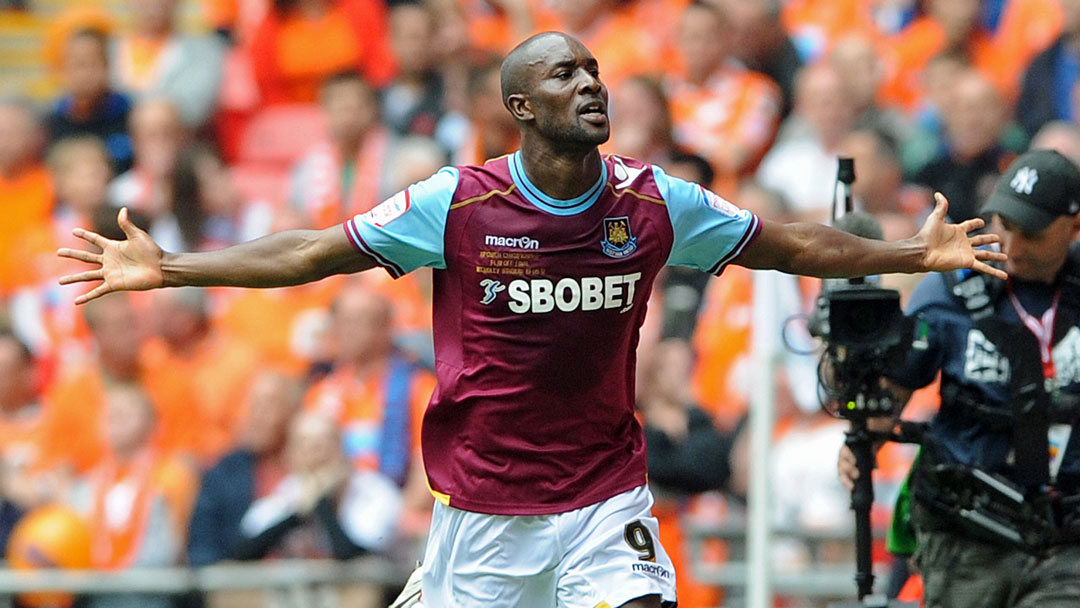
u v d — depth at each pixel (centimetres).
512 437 1770
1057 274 2027
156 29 4394
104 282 1742
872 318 2006
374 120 3931
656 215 1730
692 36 3878
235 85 4388
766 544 2772
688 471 2861
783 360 2873
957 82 3766
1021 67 3903
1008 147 3641
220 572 2966
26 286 3931
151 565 3150
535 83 1684
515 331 1738
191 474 3228
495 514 1789
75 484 3341
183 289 3544
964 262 1761
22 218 4022
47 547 3130
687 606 2914
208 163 4031
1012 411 2002
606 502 1786
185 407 3456
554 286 1722
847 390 2038
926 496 2064
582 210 1716
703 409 2923
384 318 3238
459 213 1722
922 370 2064
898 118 3778
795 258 1767
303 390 3262
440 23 4050
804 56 4116
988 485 2006
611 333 1745
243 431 3222
